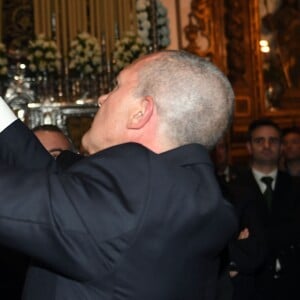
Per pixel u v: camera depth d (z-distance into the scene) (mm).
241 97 9922
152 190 1407
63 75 7777
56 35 8195
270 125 4562
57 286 1393
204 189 1495
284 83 10297
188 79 1531
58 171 1479
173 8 9664
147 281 1384
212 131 1553
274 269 4016
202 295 1518
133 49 7801
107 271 1355
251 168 4559
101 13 8414
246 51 10055
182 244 1436
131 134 1559
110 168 1416
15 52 7941
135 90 1566
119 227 1354
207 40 9820
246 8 10078
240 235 3488
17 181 1348
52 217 1323
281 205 4207
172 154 1498
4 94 7500
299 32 10438
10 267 2113
